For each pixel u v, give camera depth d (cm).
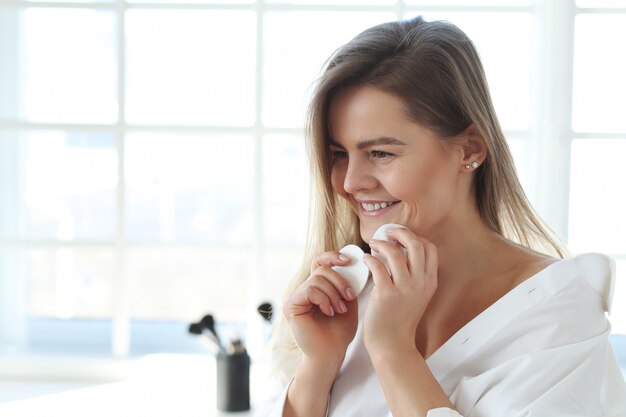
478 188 96
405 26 92
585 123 181
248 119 196
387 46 87
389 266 85
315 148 95
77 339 214
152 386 186
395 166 86
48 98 194
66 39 192
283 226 199
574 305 82
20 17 191
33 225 199
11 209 196
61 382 192
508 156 96
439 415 76
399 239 86
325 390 96
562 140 180
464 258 94
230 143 206
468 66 90
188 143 205
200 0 188
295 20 187
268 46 188
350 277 95
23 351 202
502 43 184
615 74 179
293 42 188
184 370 198
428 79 85
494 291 91
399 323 84
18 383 191
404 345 83
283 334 113
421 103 85
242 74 195
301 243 192
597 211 184
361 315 102
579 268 84
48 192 197
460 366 86
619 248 185
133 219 206
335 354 96
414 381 81
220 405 166
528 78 185
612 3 177
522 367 79
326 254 98
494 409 78
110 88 194
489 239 94
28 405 171
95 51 193
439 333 93
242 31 193
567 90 178
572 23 177
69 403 172
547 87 179
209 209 210
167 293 243
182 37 193
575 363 79
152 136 202
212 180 208
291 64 189
